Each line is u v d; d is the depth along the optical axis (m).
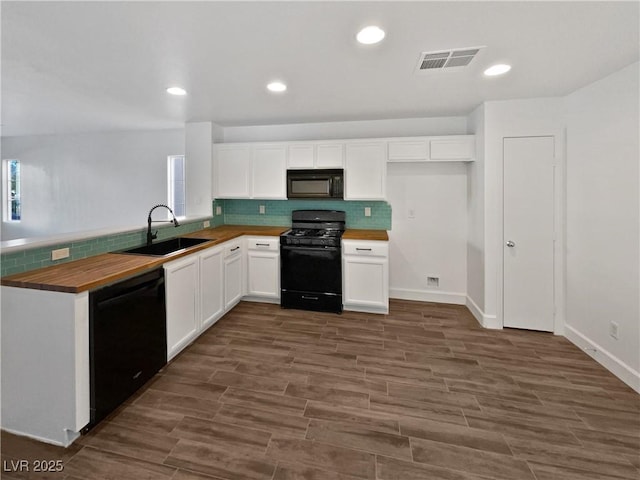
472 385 2.16
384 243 3.31
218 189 3.96
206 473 1.45
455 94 2.75
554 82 2.47
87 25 1.62
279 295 3.63
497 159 2.97
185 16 1.53
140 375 2.01
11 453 1.56
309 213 3.96
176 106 3.15
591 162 2.53
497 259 3.05
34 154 5.08
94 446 1.61
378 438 1.68
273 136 4.05
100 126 4.20
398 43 1.81
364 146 3.51
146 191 4.70
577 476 1.45
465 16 1.53
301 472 1.46
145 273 2.04
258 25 1.61
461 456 1.56
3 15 1.51
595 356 2.50
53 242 1.97
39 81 2.46
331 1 1.41
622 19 1.56
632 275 2.16
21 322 1.63
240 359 2.48
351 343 2.77
